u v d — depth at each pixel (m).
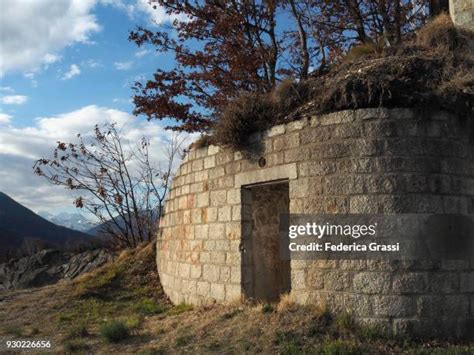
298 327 7.16
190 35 17.78
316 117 8.05
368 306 7.18
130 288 12.81
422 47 9.42
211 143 10.26
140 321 9.41
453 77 7.99
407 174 7.42
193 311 9.40
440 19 10.41
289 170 8.24
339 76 8.53
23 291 13.69
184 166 11.24
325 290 7.50
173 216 11.73
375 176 7.46
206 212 10.09
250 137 9.13
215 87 17.55
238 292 8.99
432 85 7.88
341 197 7.61
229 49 17.22
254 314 7.84
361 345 6.59
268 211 10.18
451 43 9.64
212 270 9.73
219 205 9.73
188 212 10.79
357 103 7.77
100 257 19.95
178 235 11.26
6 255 28.67
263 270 9.90
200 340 7.48
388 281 7.17
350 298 7.30
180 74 17.97
